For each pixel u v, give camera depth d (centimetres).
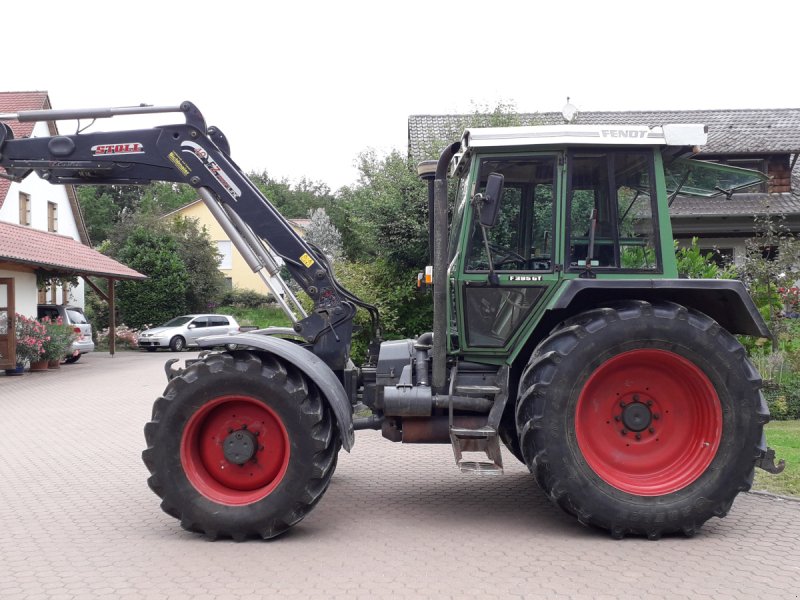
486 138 525
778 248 1097
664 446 517
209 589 403
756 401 493
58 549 479
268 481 510
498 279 536
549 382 492
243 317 3931
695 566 435
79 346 2284
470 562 444
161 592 400
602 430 518
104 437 940
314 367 506
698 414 512
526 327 538
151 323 3338
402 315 1238
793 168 1969
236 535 489
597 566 436
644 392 518
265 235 569
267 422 509
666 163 583
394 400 528
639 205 529
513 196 540
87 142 573
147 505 596
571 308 541
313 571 430
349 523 532
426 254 1273
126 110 566
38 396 1404
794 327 1030
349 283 1165
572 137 520
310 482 488
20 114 568
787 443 765
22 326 1903
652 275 526
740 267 1055
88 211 5494
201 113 567
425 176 602
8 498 620
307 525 527
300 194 7325
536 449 496
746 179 627
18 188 2442
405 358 564
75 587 409
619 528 486
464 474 693
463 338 547
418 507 575
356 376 593
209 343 501
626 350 495
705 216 1705
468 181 542
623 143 520
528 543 481
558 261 530
